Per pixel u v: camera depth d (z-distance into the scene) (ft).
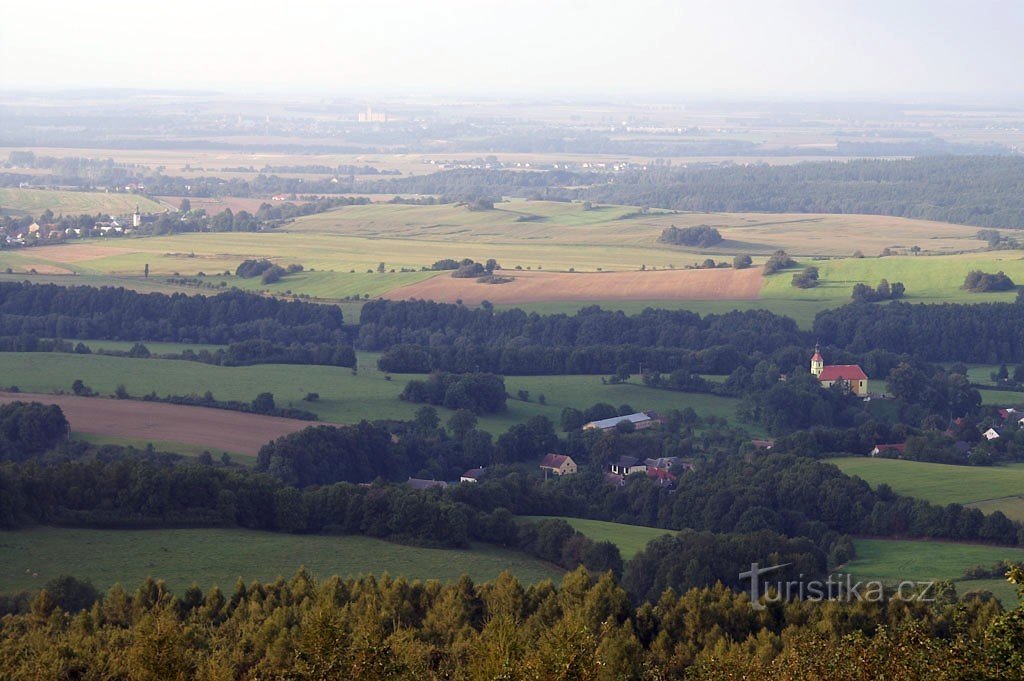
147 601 322.55
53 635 292.20
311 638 257.14
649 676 277.23
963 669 212.23
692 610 305.94
